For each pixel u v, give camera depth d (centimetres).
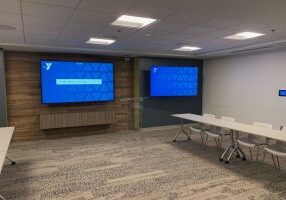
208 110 822
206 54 692
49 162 461
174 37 460
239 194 328
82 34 433
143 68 734
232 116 722
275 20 340
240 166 434
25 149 551
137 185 358
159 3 270
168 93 746
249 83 662
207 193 331
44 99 625
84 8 287
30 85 626
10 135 364
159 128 775
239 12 302
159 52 670
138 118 755
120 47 583
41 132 644
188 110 819
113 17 325
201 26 375
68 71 647
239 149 477
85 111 694
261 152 516
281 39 475
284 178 381
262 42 509
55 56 648
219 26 376
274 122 596
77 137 670
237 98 703
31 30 398
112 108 736
